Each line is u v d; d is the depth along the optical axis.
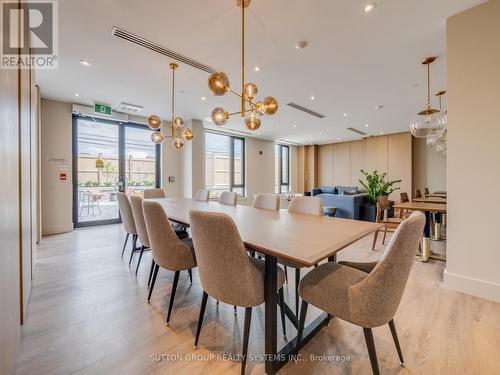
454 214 2.21
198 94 4.05
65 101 4.49
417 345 1.50
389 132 7.30
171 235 1.74
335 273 1.37
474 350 1.45
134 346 1.50
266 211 2.46
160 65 3.04
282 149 9.66
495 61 1.96
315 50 2.70
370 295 1.08
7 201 1.15
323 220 1.92
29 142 2.04
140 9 2.04
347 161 9.04
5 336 1.08
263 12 2.08
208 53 2.75
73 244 3.75
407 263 1.08
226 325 1.73
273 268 1.27
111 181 5.32
